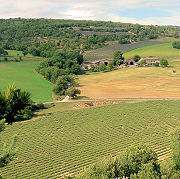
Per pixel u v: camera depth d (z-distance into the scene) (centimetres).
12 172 4647
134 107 7888
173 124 6769
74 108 8119
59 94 10119
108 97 9475
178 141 4206
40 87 11562
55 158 5184
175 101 8419
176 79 11944
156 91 10088
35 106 8019
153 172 3334
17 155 5269
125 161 3719
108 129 6531
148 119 7088
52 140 5947
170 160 3862
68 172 4766
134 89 10531
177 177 3384
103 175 3338
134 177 3309
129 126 6688
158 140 5875
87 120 7012
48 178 4556
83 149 5547
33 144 5747
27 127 6481
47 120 6931
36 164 4975
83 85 11762
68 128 6544
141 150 3850
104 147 5619
